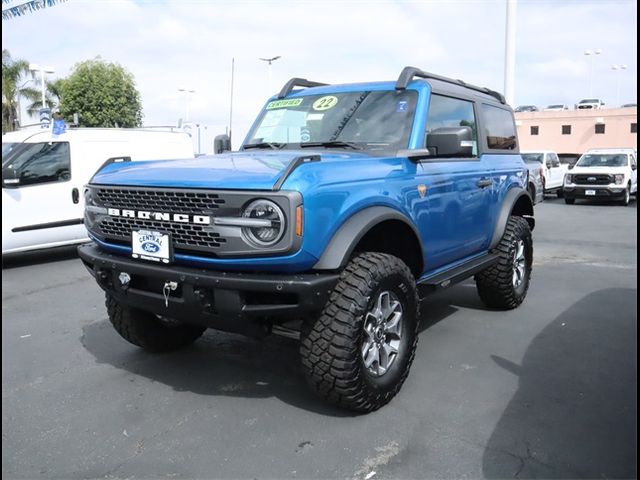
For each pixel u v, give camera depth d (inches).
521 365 169.0
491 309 229.9
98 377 164.6
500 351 181.2
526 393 149.4
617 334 196.5
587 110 1852.9
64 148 360.2
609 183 710.5
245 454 121.5
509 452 120.8
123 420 137.9
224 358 177.8
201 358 177.9
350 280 129.6
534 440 125.6
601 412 138.3
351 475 113.4
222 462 118.7
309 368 129.5
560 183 836.6
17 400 150.1
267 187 118.3
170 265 132.0
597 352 179.2
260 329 128.3
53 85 1542.8
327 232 124.8
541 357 175.3
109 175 149.1
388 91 177.9
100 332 208.4
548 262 335.6
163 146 437.7
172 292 132.6
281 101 200.5
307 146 173.0
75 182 360.8
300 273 124.7
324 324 127.1
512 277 218.5
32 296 267.3
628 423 132.9
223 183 122.3
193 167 139.6
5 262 358.0
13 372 169.9
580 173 727.7
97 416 140.3
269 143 185.6
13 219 332.8
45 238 348.8
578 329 202.5
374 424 133.5
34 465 119.1
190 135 469.7
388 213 139.6
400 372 143.9
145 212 133.5
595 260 340.8
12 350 189.9
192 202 125.5
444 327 206.8
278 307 121.6
